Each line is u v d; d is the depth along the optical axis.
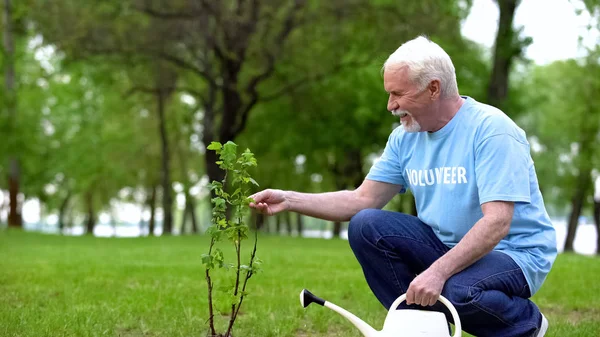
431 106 3.23
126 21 20.52
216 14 19.75
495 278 3.12
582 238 54.25
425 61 3.17
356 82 24.48
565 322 4.79
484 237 3.03
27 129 24.42
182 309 5.05
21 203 35.66
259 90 24.00
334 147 25.69
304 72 22.34
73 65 23.86
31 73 28.66
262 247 14.01
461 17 20.91
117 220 45.59
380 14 20.22
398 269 3.41
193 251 11.95
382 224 3.41
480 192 3.13
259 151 27.09
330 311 5.07
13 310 4.88
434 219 3.36
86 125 33.06
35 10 20.20
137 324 4.55
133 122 32.16
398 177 3.65
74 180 35.66
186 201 34.81
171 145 32.53
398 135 3.60
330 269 8.34
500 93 19.30
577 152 28.67
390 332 2.80
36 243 15.23
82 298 5.61
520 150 3.16
